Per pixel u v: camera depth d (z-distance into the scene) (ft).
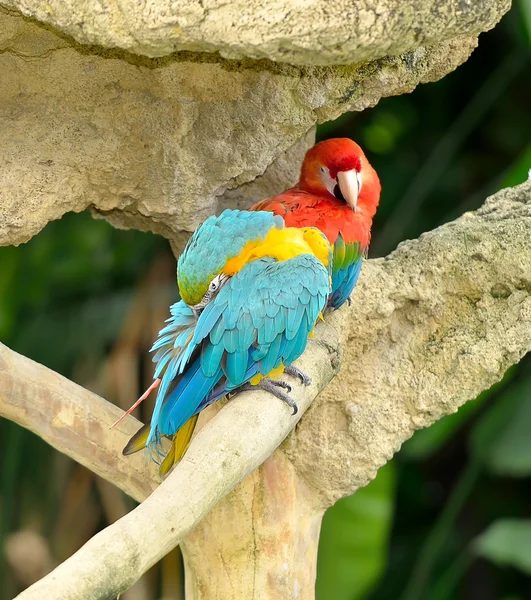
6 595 36.65
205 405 19.75
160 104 22.41
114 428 22.24
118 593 14.69
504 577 43.93
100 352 36.17
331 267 22.57
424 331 23.72
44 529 36.65
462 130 35.65
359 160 27.30
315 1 15.21
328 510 31.40
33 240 36.78
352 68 22.79
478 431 34.50
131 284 37.88
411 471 44.47
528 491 42.93
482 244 23.26
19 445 35.94
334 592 30.86
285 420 19.57
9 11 19.21
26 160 21.53
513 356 23.43
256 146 23.16
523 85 39.68
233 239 20.06
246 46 15.56
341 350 22.26
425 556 34.60
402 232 35.73
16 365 21.58
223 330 19.48
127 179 22.88
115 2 15.52
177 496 16.38
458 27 16.17
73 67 21.34
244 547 23.18
